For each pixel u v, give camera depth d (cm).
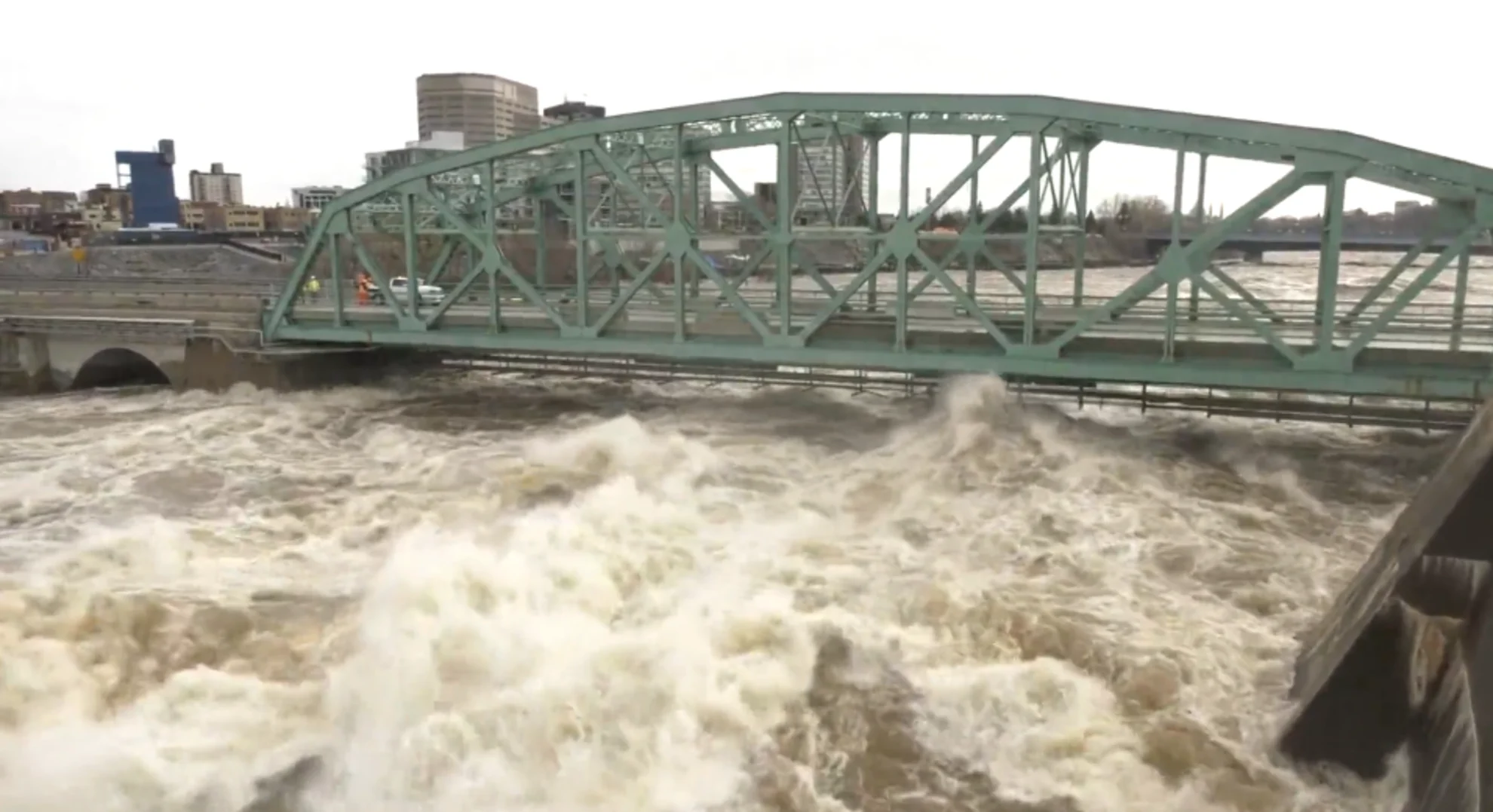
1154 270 2320
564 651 1412
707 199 5703
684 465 2291
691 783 1202
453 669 1375
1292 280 9794
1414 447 2391
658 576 1673
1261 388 2256
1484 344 2438
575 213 2956
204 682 1383
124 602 1570
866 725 1284
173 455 2597
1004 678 1348
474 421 2958
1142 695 1308
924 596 1573
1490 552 991
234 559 1816
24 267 7981
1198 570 1689
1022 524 1900
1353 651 1134
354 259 6384
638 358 3491
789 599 1578
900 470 2272
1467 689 944
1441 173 2042
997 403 2598
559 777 1220
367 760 1259
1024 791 1164
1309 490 2105
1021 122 2397
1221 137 2227
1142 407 2689
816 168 3306
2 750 1267
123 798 1196
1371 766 1117
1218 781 1148
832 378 3191
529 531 1792
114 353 3853
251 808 1189
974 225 2633
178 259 9088
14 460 2578
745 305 2742
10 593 1584
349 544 1898
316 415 3072
